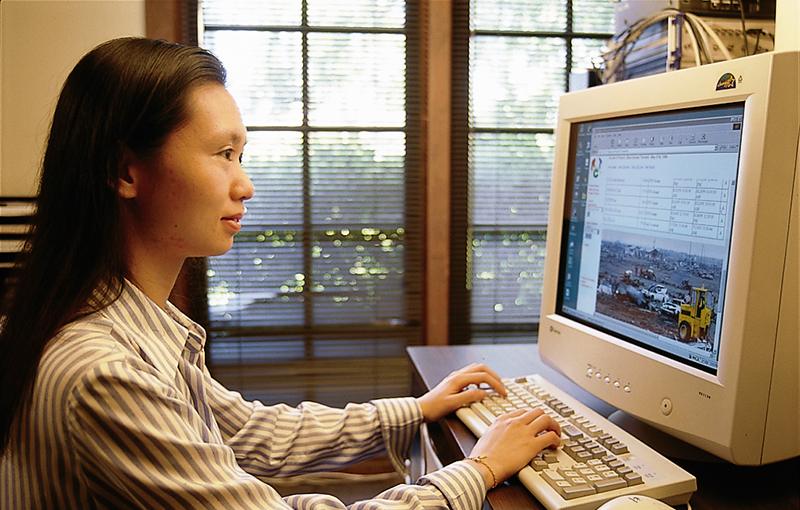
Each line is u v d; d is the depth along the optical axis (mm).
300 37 2219
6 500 669
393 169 2287
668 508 623
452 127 2287
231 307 2273
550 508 675
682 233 804
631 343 899
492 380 1044
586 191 1033
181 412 645
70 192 676
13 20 1914
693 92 782
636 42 1223
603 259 979
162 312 749
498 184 2328
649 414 841
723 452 737
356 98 2256
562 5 2291
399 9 2238
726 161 738
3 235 1804
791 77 674
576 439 813
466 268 2340
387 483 2225
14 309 681
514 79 2301
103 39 1992
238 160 742
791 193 687
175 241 713
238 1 2184
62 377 595
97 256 682
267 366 2309
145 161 674
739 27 1063
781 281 699
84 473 612
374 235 2307
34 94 1938
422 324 2346
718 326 742
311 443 986
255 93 2223
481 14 2266
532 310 2373
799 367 718
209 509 613
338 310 2314
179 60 686
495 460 762
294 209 2270
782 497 744
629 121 921
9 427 649
